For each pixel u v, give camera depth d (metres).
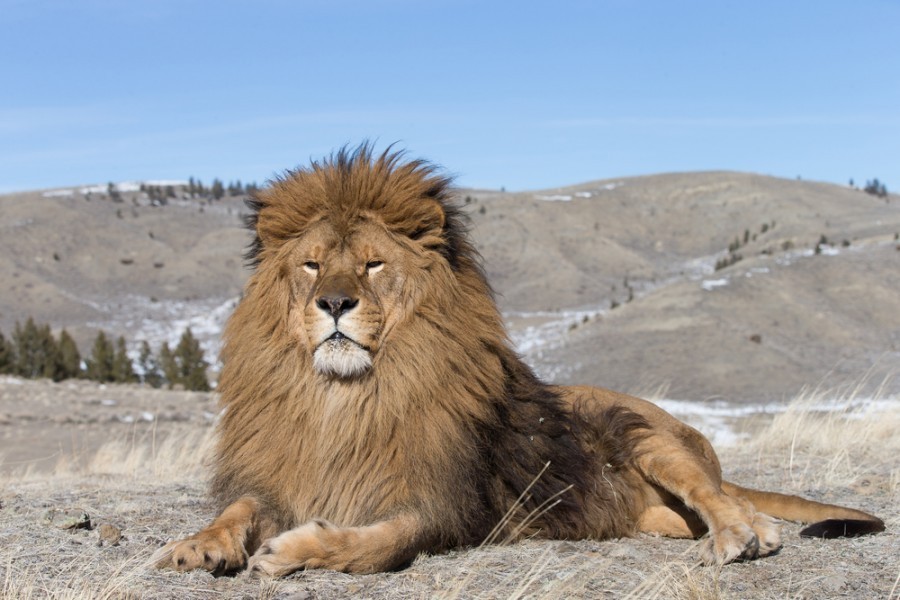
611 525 7.69
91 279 168.38
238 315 7.08
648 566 6.68
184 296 163.12
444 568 6.38
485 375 6.96
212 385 62.62
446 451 6.59
